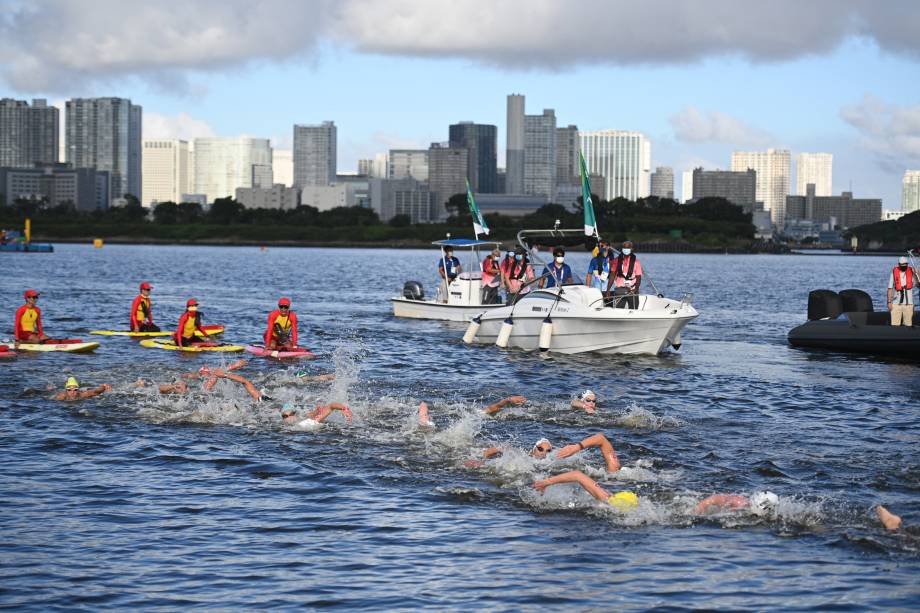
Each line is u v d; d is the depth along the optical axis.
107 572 9.62
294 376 19.77
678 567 9.80
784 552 10.20
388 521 11.12
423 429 15.16
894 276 25.55
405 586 9.36
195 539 10.55
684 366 23.22
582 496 11.90
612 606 8.94
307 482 12.52
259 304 42.31
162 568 9.75
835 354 26.08
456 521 11.12
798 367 23.38
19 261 90.38
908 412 17.56
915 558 10.03
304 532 10.78
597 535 10.69
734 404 18.22
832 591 9.23
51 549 10.20
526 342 25.83
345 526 10.96
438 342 27.28
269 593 9.19
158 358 22.88
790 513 11.28
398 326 31.77
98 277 63.88
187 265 89.31
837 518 11.16
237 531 10.80
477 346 26.44
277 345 24.20
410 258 124.94
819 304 27.75
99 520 11.10
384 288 56.50
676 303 25.38
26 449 13.99
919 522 11.02
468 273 33.47
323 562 9.94
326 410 15.68
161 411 16.34
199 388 18.44
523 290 30.12
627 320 24.44
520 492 12.10
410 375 21.17
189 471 12.99
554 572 9.70
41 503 11.66
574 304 24.80
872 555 10.10
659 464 13.38
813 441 14.98
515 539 10.57
